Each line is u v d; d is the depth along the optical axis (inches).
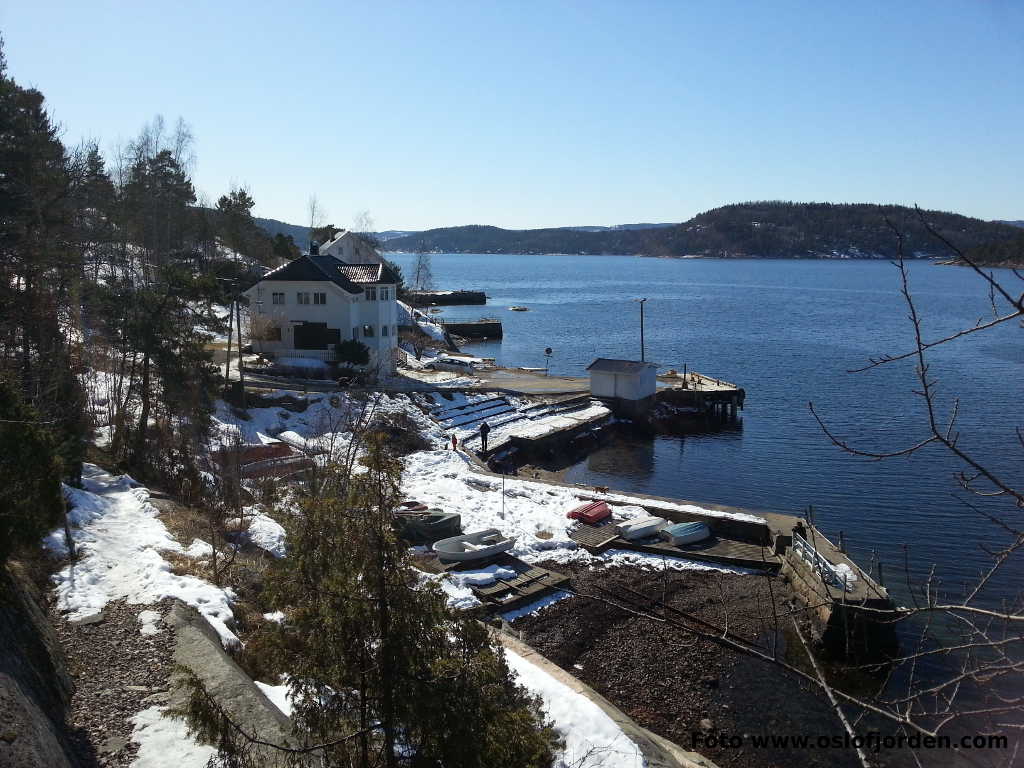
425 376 2198.6
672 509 1168.2
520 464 1638.8
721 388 2049.7
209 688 444.1
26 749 308.2
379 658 307.6
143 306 1136.8
